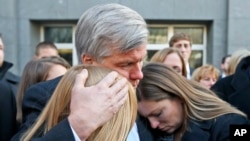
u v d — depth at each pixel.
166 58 2.81
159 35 7.59
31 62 2.49
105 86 1.08
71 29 7.62
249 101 2.44
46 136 1.04
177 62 2.81
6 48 7.17
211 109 1.59
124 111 1.12
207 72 3.59
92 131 1.04
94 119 1.04
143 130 1.50
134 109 1.15
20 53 7.25
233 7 7.15
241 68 2.57
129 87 1.17
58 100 1.21
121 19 1.37
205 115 1.58
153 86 1.50
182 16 7.24
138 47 1.37
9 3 7.16
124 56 1.36
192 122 1.57
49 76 2.38
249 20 7.15
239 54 3.26
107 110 1.05
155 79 1.52
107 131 1.08
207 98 1.62
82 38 1.44
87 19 1.43
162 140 1.56
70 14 7.20
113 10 1.41
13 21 7.19
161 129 1.54
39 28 7.61
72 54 7.66
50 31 7.62
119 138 1.09
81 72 1.17
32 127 1.33
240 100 2.46
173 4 7.21
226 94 2.59
